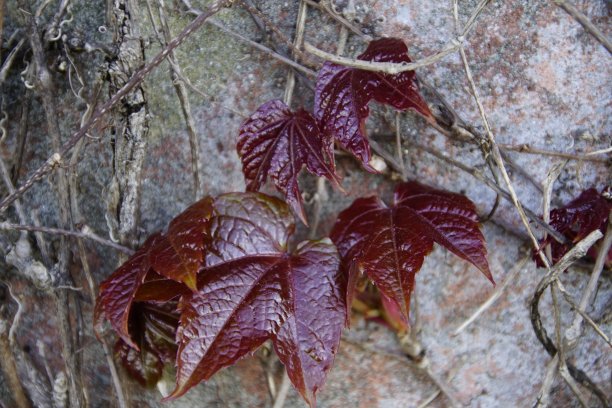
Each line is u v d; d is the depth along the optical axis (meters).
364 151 0.61
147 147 0.66
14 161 0.68
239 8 0.65
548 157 0.65
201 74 0.65
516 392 0.67
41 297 0.69
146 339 0.65
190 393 0.67
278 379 0.66
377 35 0.64
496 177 0.64
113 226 0.65
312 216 0.65
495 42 0.65
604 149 0.64
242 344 0.60
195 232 0.60
